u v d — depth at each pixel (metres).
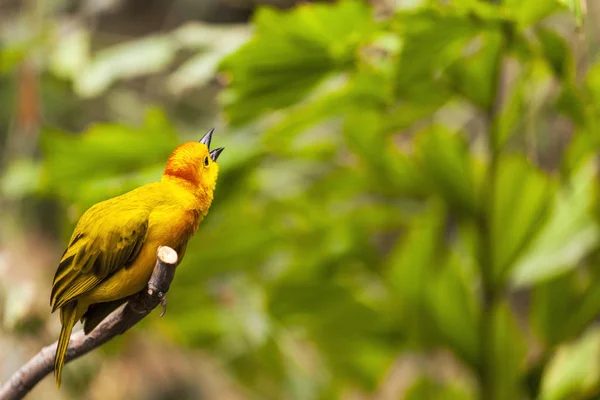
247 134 8.38
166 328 9.71
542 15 6.33
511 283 8.36
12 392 4.84
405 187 8.48
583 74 8.09
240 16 14.62
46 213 11.71
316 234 8.80
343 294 8.97
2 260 7.57
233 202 8.51
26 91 10.73
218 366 10.59
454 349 8.35
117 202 4.81
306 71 7.15
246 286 9.62
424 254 8.60
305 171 9.68
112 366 9.20
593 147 7.62
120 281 4.70
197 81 7.67
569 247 8.26
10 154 11.16
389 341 9.00
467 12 6.27
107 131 7.91
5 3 13.40
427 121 9.62
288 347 9.45
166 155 8.14
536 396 7.97
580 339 8.28
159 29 15.55
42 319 7.44
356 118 7.89
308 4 6.52
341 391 10.04
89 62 9.57
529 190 8.09
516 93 7.53
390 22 6.53
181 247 4.96
